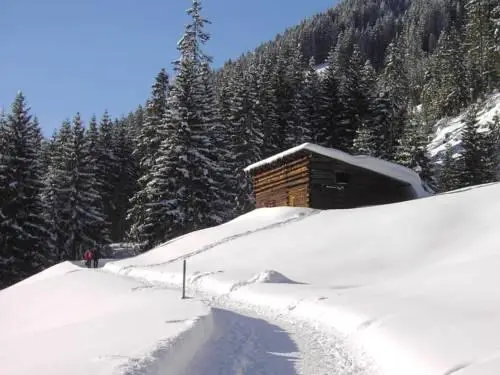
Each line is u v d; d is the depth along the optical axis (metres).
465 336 8.72
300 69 78.31
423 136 54.41
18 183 38.16
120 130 66.25
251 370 8.30
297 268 22.00
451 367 7.48
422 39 157.50
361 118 65.56
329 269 21.09
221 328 11.21
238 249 26.97
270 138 60.03
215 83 97.44
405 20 175.62
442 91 85.62
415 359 8.27
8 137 39.09
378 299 13.18
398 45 135.38
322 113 66.31
